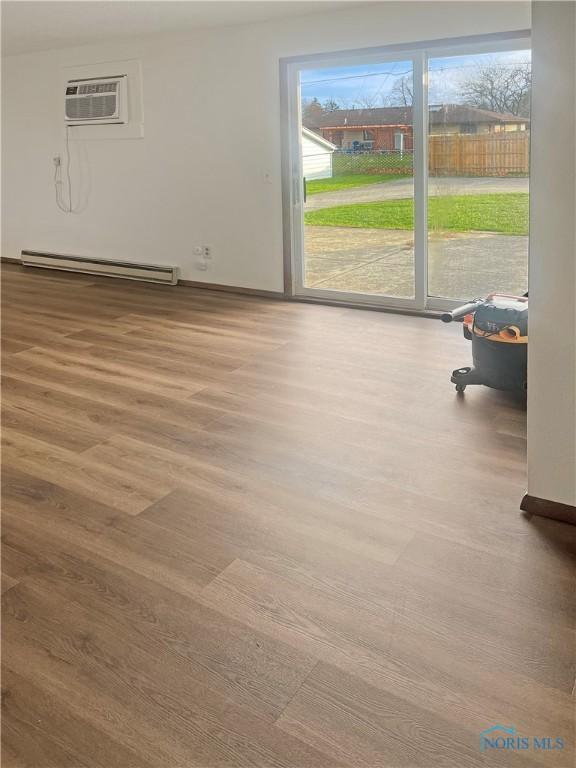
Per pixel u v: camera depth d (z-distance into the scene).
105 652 1.87
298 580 2.15
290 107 5.58
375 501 2.61
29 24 5.61
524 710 1.65
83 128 6.93
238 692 1.72
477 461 2.91
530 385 2.38
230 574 2.19
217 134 6.01
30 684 1.76
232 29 5.68
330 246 5.71
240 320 5.29
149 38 6.18
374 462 2.92
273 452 3.04
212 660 1.83
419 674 1.76
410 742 1.57
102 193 7.01
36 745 1.58
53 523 2.50
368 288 5.62
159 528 2.46
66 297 6.23
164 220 6.61
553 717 1.63
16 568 2.24
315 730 1.61
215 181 6.14
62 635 1.93
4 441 3.19
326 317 5.32
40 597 2.10
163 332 5.00
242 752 1.55
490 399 3.59
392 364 4.16
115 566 2.24
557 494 2.43
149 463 2.96
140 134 6.50
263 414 3.46
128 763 1.54
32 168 7.53
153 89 6.30
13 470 2.91
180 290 6.45
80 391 3.82
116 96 6.52
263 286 6.09
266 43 5.54
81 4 4.92
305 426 3.30
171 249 6.64
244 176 5.95
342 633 1.92
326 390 3.76
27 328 5.15
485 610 1.99
